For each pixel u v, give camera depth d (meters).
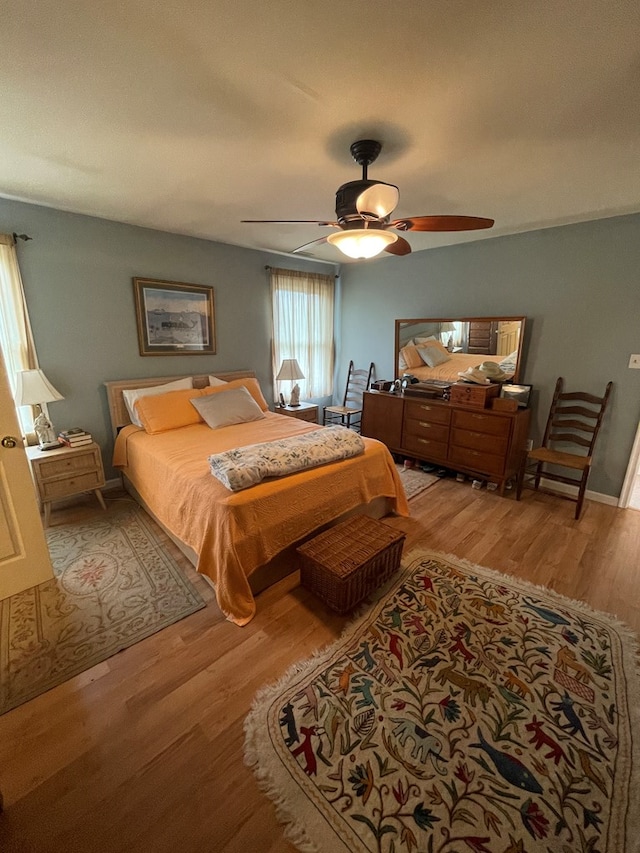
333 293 4.97
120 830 1.08
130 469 2.99
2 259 2.59
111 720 1.38
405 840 1.06
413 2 1.01
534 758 1.26
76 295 2.97
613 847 1.05
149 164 2.03
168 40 1.15
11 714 1.40
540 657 1.66
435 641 1.74
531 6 1.01
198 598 2.01
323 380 5.08
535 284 3.29
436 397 3.79
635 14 1.02
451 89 1.37
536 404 3.44
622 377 2.96
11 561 2.01
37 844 1.05
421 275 4.10
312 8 1.03
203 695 1.48
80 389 3.12
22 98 1.44
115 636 1.76
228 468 1.97
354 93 1.41
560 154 1.88
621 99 1.42
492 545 2.54
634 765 1.24
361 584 1.92
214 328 3.85
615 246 2.85
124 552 2.41
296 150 1.86
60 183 2.29
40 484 2.64
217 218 3.01
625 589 2.11
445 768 1.23
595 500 3.23
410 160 1.95
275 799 1.15
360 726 1.36
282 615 1.91
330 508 2.32
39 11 1.03
